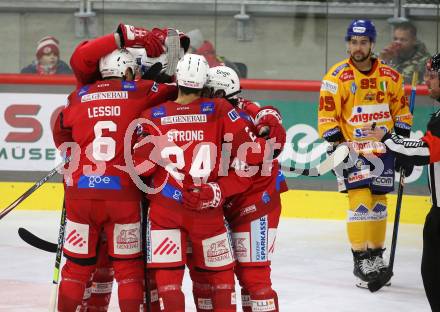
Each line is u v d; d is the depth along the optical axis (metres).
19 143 22.98
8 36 23.48
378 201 17.23
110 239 12.95
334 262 18.89
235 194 12.89
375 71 17.28
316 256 19.34
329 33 23.16
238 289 16.66
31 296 15.92
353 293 16.55
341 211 22.61
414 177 22.30
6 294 16.03
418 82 22.72
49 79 22.80
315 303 15.75
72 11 23.42
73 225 12.94
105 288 13.84
